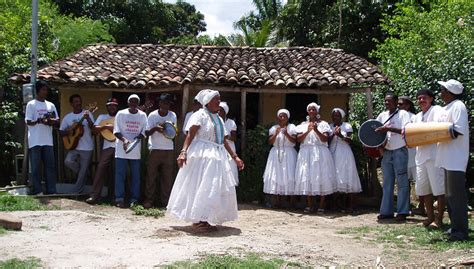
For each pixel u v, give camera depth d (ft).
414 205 34.63
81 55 42.47
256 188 36.04
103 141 34.53
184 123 35.22
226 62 41.93
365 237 24.81
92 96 41.34
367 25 76.59
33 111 34.12
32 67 36.06
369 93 36.60
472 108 33.19
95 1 96.78
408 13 52.75
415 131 24.09
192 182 24.18
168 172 33.83
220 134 24.84
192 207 23.86
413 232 25.39
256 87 37.11
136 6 99.19
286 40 83.56
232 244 21.90
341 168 33.45
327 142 33.68
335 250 21.65
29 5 69.87
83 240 21.97
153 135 33.50
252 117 42.83
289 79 36.86
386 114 30.12
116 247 20.76
